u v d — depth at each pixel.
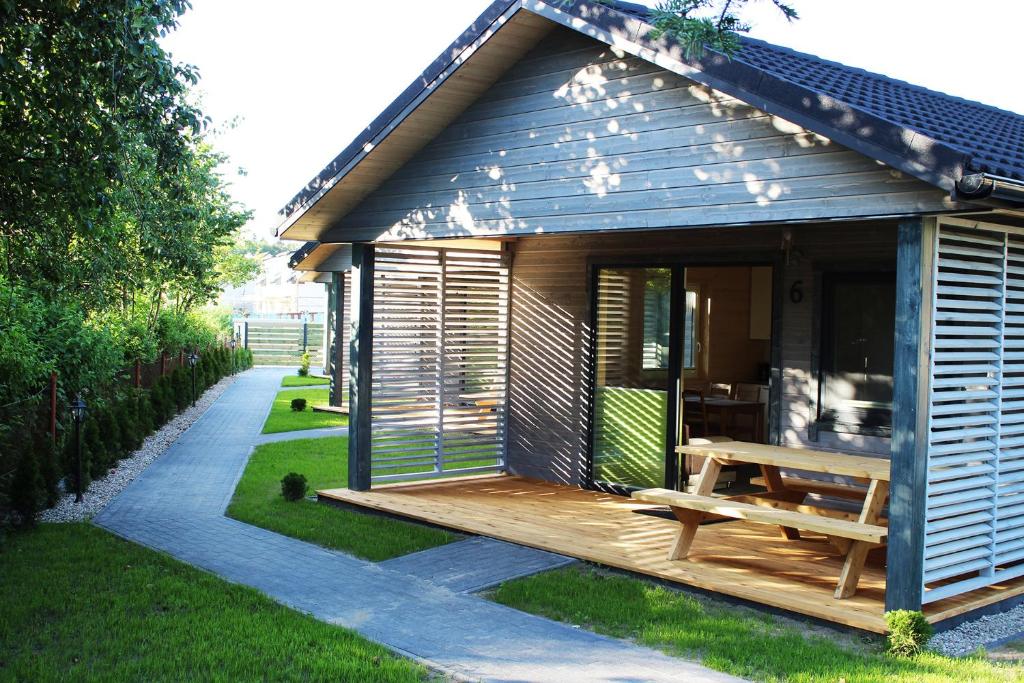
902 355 5.72
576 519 9.03
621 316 10.54
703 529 8.66
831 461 7.03
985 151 5.79
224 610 6.29
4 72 6.85
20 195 7.91
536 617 6.30
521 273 11.64
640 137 6.91
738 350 13.88
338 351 20.91
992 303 6.32
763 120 6.09
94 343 11.58
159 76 7.69
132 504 10.06
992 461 6.56
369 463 10.31
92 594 6.59
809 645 5.66
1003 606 6.59
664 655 5.57
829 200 5.73
